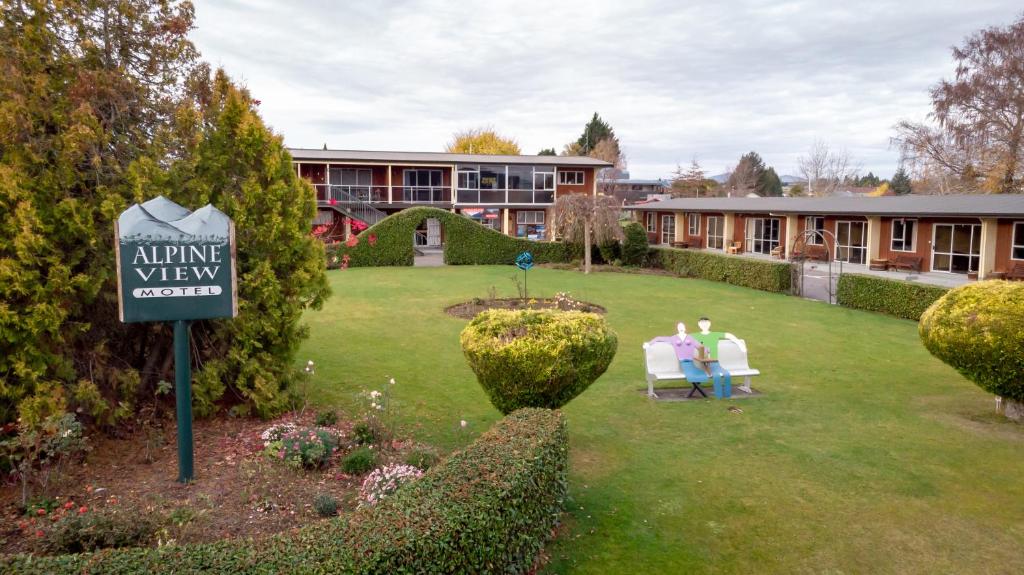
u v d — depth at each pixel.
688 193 77.38
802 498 6.11
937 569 4.89
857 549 5.18
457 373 10.68
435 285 22.34
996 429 8.14
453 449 7.14
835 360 12.07
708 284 23.97
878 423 8.40
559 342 6.43
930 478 6.60
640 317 16.62
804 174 77.81
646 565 4.89
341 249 28.16
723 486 6.38
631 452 7.30
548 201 43.06
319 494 5.62
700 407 9.07
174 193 7.29
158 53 7.73
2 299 5.91
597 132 77.88
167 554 3.29
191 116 7.50
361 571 3.19
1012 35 33.19
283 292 8.16
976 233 25.05
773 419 8.55
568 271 28.42
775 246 35.12
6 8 6.44
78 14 6.96
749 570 4.86
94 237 6.43
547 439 5.16
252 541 3.46
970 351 8.00
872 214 27.19
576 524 5.52
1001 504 6.00
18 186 5.96
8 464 5.80
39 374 5.95
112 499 5.42
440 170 42.19
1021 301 7.82
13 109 6.04
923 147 38.75
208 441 7.02
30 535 4.77
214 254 5.75
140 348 7.73
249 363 7.73
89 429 6.70
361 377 10.31
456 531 3.67
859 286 18.16
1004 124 33.75
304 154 38.12
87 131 6.38
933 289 15.78
